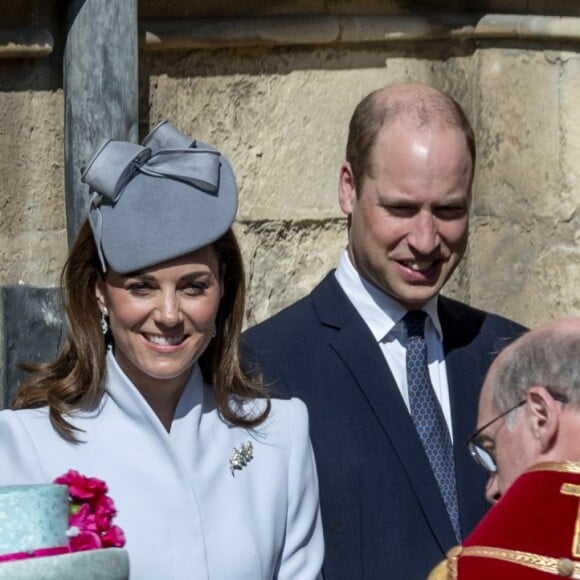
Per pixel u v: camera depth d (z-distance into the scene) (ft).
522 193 54.60
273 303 52.26
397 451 41.39
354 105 52.65
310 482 38.55
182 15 50.16
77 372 37.06
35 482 35.81
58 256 49.42
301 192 52.34
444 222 41.81
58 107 49.08
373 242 41.93
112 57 47.75
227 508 36.91
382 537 40.91
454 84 53.98
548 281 55.01
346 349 42.37
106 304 36.96
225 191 36.73
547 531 28.45
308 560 37.96
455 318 44.39
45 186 49.16
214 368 38.19
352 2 51.80
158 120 50.37
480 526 29.35
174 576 35.65
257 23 50.52
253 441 38.06
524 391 30.76
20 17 47.83
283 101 51.85
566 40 54.39
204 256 36.37
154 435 36.81
